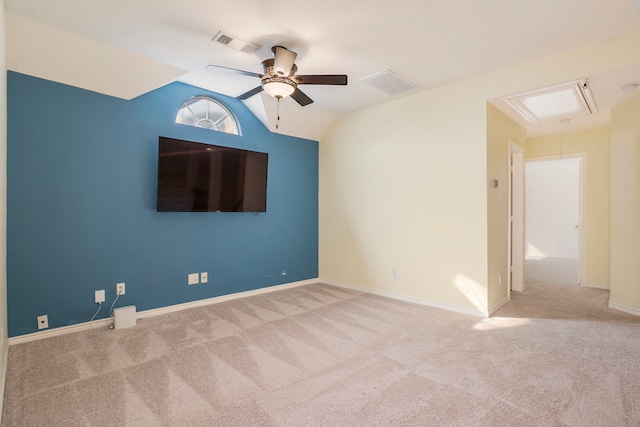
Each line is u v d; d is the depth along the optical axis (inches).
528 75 121.0
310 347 104.8
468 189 137.9
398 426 66.9
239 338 112.1
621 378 84.7
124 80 121.5
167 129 139.9
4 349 86.6
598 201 186.9
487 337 112.6
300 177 193.6
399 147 161.3
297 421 68.7
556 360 95.0
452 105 141.7
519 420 68.3
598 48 106.6
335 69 126.5
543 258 307.3
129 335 114.3
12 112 105.1
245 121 167.0
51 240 112.6
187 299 146.5
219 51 112.8
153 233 136.3
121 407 73.4
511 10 88.8
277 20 93.9
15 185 105.7
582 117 161.9
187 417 70.0
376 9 88.6
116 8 88.7
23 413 71.0
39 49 102.4
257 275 172.9
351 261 185.2
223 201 152.9
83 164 119.0
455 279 142.2
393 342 108.7
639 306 134.6
